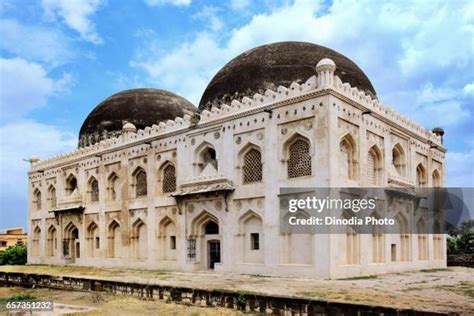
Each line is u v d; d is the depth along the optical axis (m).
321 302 11.55
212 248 22.48
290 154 19.16
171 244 24.22
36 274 22.73
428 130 27.38
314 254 17.66
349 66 23.89
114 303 15.49
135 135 26.69
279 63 22.56
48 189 34.09
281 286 14.95
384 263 20.72
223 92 23.53
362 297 12.16
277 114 19.39
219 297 13.95
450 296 12.84
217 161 21.73
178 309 13.98
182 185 23.05
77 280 20.03
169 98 33.91
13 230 75.50
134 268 25.62
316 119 18.02
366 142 20.12
